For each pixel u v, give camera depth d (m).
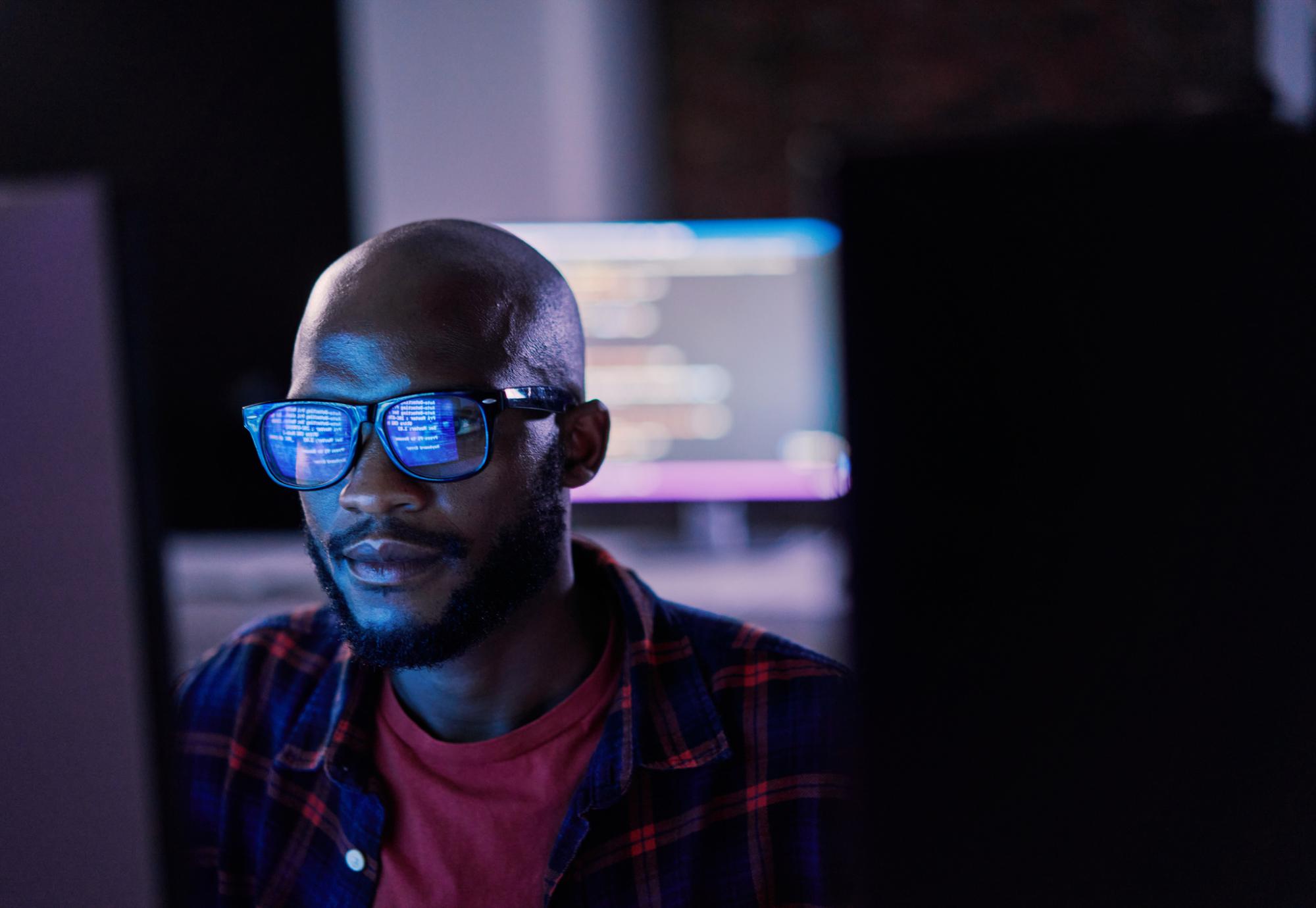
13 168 3.11
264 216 3.09
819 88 2.82
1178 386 0.38
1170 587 0.39
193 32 3.04
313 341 0.81
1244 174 0.38
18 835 0.49
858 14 2.77
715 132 2.90
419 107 2.93
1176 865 0.41
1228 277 0.38
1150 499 0.39
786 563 2.21
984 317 0.38
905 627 0.40
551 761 0.87
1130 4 2.53
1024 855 0.41
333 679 0.98
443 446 0.78
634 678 0.90
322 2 2.99
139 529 0.48
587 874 0.86
